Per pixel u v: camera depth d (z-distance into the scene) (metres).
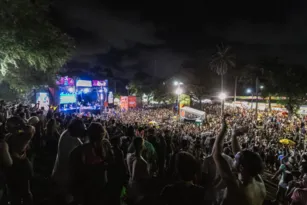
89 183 3.67
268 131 31.34
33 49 14.67
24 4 13.37
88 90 59.94
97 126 3.71
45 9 15.05
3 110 14.56
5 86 24.62
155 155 6.54
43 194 5.96
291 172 7.96
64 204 4.55
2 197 4.29
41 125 10.88
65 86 48.31
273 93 57.00
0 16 12.59
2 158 3.89
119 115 47.12
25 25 13.80
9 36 13.03
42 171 8.08
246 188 2.70
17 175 4.17
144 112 56.00
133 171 5.16
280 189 8.01
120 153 4.81
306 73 53.75
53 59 16.44
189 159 2.78
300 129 35.38
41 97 37.31
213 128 30.39
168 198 2.75
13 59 14.18
